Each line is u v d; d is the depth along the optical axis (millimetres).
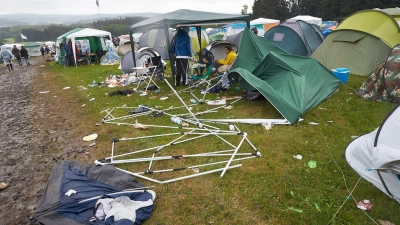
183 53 8188
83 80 10680
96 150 4324
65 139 4859
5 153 4449
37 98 8195
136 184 3104
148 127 5086
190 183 3273
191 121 5102
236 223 2645
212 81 8469
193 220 2715
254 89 5719
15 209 3059
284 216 2686
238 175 3373
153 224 2682
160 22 7668
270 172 3395
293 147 3986
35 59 26188
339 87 6891
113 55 15891
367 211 2680
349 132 4430
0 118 6406
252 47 7113
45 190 2842
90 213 2576
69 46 15992
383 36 7602
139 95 7504
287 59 6410
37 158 4211
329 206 2777
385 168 2525
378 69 5961
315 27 11883
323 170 3387
